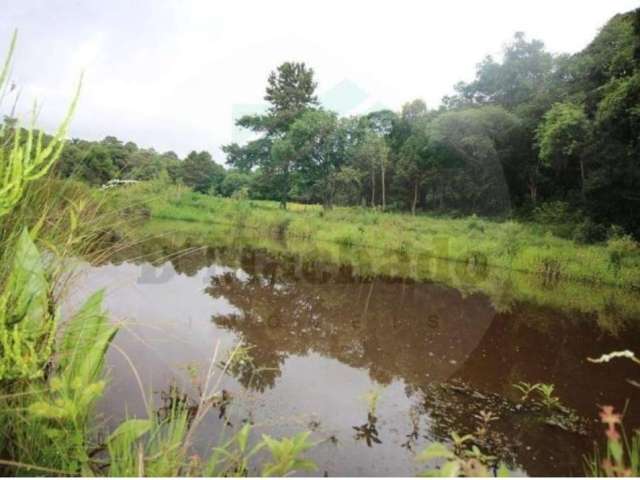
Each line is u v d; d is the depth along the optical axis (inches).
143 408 64.6
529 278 289.9
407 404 78.2
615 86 501.7
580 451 68.2
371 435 67.2
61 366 49.1
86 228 58.2
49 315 38.0
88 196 60.6
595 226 476.1
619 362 116.2
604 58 598.9
